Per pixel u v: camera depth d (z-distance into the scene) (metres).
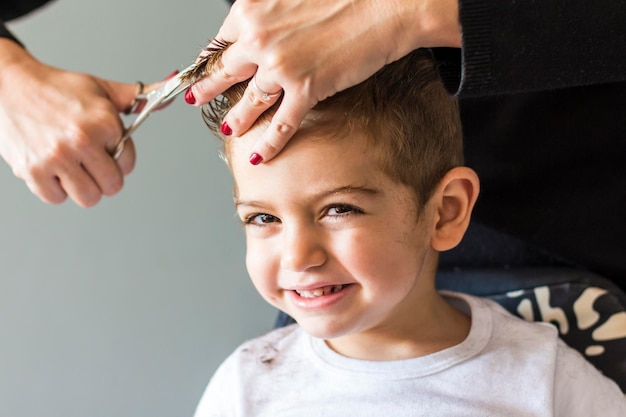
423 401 0.86
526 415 0.85
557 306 0.98
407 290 0.83
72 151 0.94
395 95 0.81
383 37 0.66
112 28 1.37
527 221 0.97
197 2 1.37
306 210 0.77
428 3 0.65
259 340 1.01
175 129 1.40
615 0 0.64
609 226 0.95
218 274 1.47
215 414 0.98
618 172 0.92
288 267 0.78
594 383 0.90
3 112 0.98
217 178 1.43
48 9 1.34
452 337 0.91
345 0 0.66
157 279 1.45
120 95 1.01
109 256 1.43
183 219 1.44
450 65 0.71
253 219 0.81
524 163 0.95
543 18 0.64
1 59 1.00
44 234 1.41
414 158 0.82
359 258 0.78
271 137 0.72
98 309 1.45
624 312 0.96
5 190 1.38
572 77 0.67
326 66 0.66
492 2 0.64
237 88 0.81
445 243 0.87
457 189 0.87
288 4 0.66
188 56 1.39
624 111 0.88
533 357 0.88
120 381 1.48
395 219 0.80
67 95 0.96
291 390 0.93
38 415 1.47
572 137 0.92
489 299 1.01
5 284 1.41
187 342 1.49
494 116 0.94
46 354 1.45
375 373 0.89
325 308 0.80
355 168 0.77
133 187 1.41
